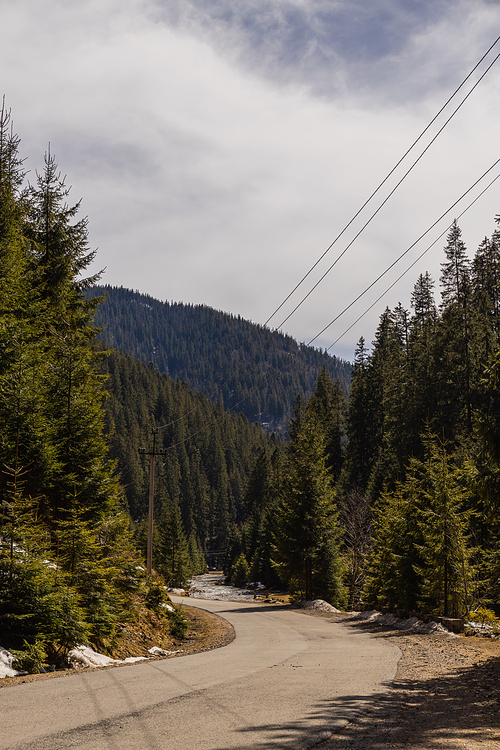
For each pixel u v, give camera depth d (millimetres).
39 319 21297
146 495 147625
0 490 14883
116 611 16719
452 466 22297
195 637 23141
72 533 14523
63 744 5238
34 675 10297
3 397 14711
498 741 5609
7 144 24797
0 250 21094
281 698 7699
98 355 25312
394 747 5320
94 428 17547
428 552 21781
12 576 11797
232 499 187500
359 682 9320
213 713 6656
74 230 27312
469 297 56031
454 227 58188
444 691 8523
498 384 13484
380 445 70875
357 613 29375
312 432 43188
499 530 22922
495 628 16422
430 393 55312
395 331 85375
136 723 6117
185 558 72688
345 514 47094
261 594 65250
